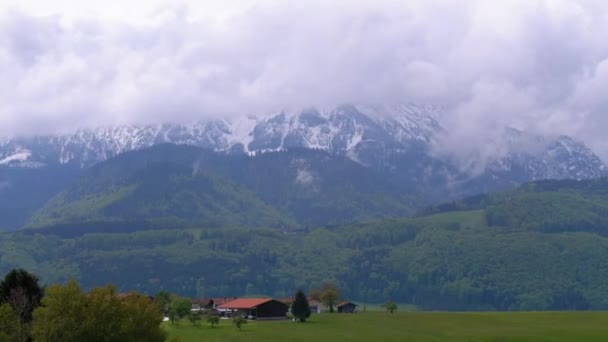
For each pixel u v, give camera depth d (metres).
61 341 106.81
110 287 113.88
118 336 108.12
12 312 108.62
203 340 187.38
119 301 111.00
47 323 106.69
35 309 109.94
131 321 109.81
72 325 107.12
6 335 105.31
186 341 184.62
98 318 107.81
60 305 107.56
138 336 111.12
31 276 123.00
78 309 108.06
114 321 108.56
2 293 119.62
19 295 116.44
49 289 109.00
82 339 107.06
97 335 107.75
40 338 106.56
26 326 109.25
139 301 113.44
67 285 109.25
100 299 109.19
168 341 123.69
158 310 115.75
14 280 121.38
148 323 112.19
